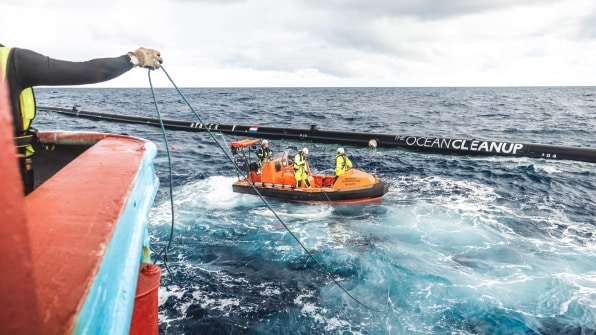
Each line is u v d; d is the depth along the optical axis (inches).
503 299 259.6
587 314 241.9
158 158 751.1
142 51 79.5
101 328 39.6
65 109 1656.0
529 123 1348.4
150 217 421.1
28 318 19.7
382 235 369.7
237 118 1560.0
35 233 43.5
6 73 55.6
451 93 5000.0
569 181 566.9
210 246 349.4
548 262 309.4
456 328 233.9
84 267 38.2
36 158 117.9
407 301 261.3
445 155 807.1
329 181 506.6
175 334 233.9
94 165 75.4
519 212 431.5
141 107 2161.7
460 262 312.3
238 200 481.1
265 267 311.1
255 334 233.8
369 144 912.9
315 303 261.9
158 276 82.1
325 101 2952.8
